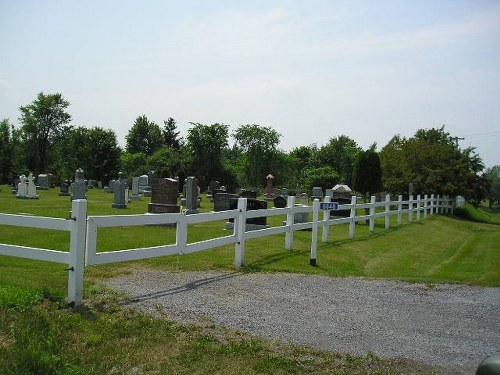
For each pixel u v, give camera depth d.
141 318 6.45
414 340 6.45
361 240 18.55
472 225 34.75
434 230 26.48
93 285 8.10
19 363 5.15
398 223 26.33
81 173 35.25
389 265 14.05
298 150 92.81
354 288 9.32
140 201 33.62
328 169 65.31
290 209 13.92
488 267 14.00
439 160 42.00
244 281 9.27
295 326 6.68
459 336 6.74
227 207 23.14
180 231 8.95
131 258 7.89
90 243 7.16
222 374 5.12
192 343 5.78
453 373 5.45
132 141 105.12
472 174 43.66
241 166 70.62
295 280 9.70
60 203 27.88
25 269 9.23
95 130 73.44
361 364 5.51
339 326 6.82
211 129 62.31
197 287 8.48
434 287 9.79
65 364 5.29
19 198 31.56
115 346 5.68
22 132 87.06
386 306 8.09
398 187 41.56
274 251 13.66
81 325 6.10
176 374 5.11
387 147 50.22
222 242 10.23
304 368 5.31
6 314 6.16
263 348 5.75
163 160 64.06
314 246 12.46
